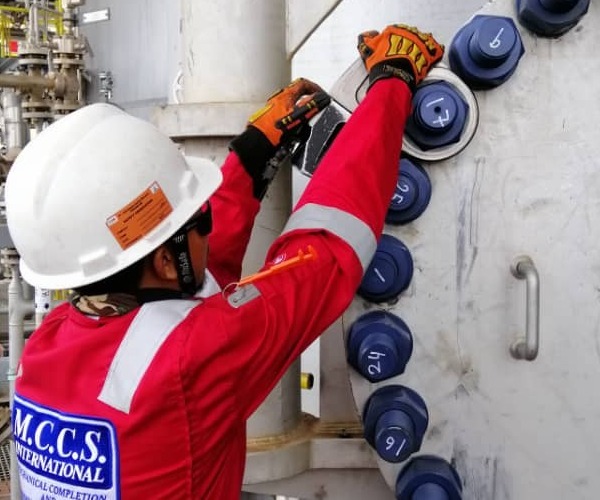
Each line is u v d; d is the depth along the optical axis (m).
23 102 2.79
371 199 1.18
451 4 1.70
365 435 1.40
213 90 1.45
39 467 1.09
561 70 1.35
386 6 1.75
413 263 1.39
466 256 1.39
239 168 1.37
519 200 1.38
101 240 1.05
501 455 1.42
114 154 1.07
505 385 1.40
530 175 1.37
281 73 1.48
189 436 1.04
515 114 1.36
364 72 1.35
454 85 1.33
